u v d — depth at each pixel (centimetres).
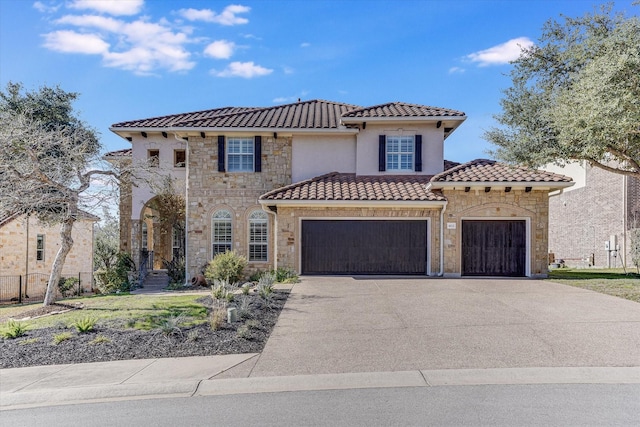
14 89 2097
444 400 590
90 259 2756
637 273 1861
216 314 1002
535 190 1730
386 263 1772
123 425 542
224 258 1706
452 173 1759
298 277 1680
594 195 2620
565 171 2941
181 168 2097
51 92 2148
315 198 1698
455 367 712
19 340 932
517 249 1745
